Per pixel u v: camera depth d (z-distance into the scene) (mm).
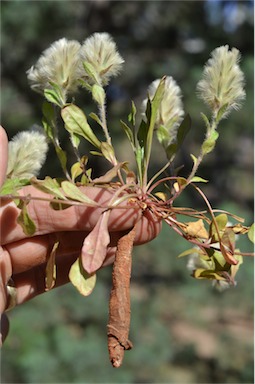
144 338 1339
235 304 1377
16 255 341
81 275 269
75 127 300
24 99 1530
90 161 1393
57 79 301
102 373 1183
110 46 306
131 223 294
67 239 341
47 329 1235
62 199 287
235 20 1652
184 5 1688
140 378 1267
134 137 303
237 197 1754
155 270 1439
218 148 1684
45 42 1487
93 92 302
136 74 1655
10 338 1186
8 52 1478
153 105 296
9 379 1148
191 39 1690
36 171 318
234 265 300
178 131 310
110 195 300
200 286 1400
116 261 285
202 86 303
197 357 1496
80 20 1636
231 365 1449
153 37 1700
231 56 302
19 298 384
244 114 1372
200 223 301
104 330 1301
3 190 299
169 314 1512
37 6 1429
